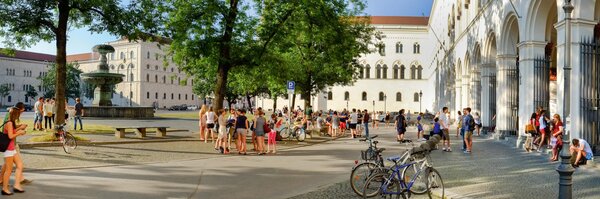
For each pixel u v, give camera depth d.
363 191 8.70
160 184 10.65
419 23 103.06
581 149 13.38
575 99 14.88
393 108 100.19
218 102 22.61
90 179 11.04
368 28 36.44
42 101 24.70
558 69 15.79
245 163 14.63
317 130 30.33
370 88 100.81
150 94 117.44
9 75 121.75
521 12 21.23
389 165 9.62
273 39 22.62
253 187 10.55
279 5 21.95
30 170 12.10
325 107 101.75
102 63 40.31
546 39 21.22
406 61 100.00
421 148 9.13
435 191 9.23
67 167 12.73
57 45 18.69
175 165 13.77
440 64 59.09
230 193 9.85
